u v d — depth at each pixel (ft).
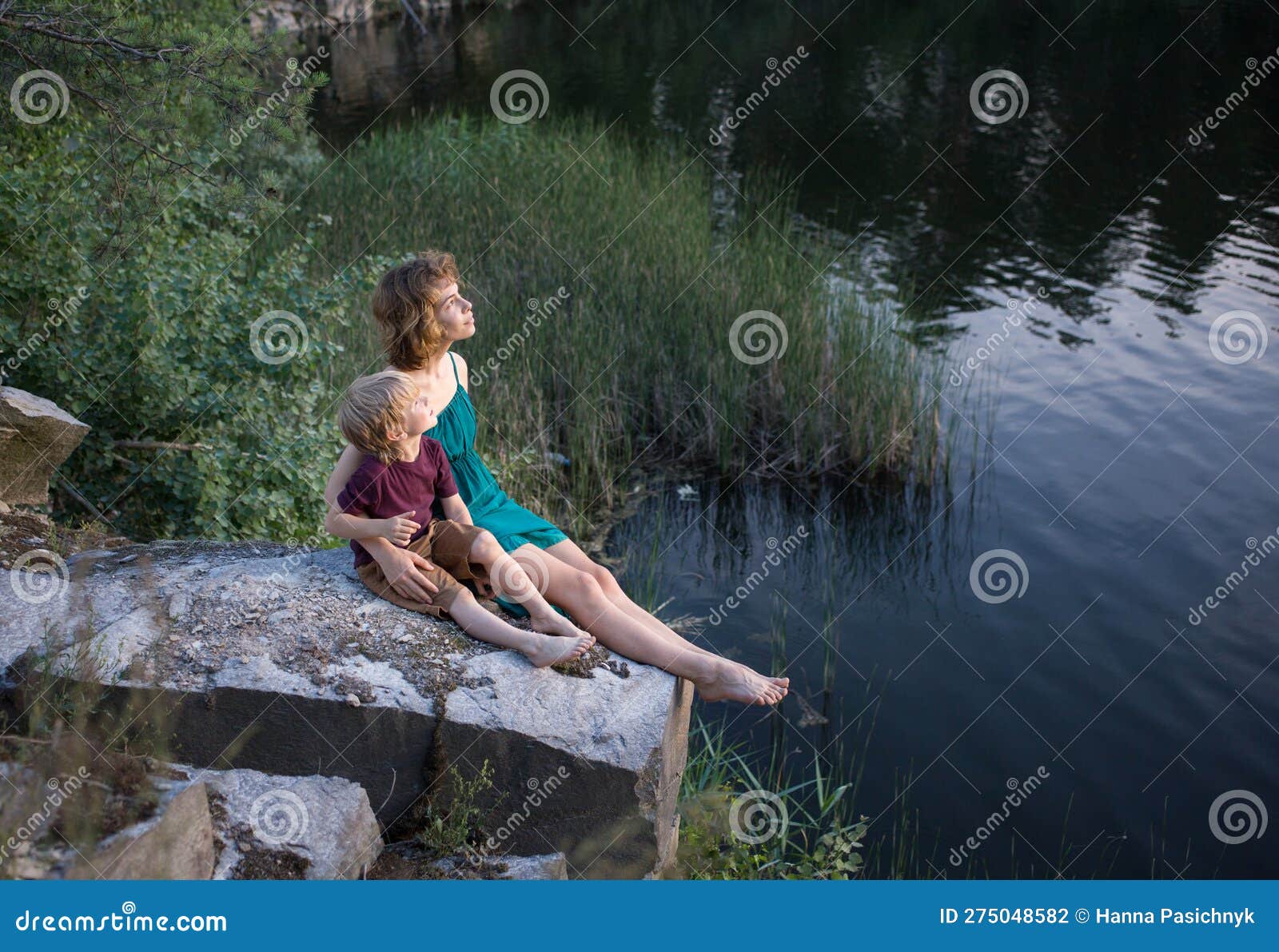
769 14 101.65
